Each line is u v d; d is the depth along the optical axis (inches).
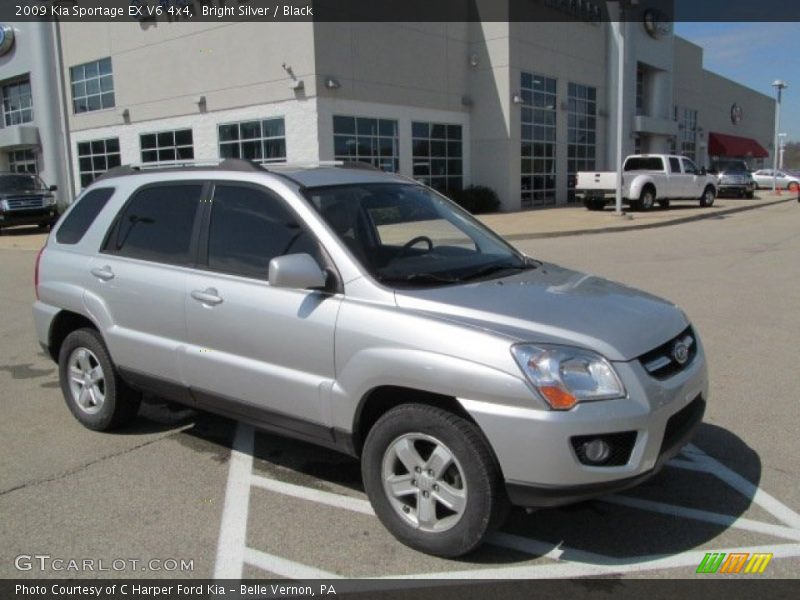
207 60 978.7
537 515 155.8
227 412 171.8
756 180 1813.5
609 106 1368.1
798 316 334.6
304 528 151.7
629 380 129.6
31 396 245.8
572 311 140.9
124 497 167.0
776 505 158.2
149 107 1075.9
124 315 189.6
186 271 175.9
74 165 1244.5
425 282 152.1
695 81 1908.2
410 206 180.4
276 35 888.3
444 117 1056.2
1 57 1379.2
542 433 123.6
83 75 1195.3
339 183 172.7
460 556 137.3
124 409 204.1
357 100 916.6
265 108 916.6
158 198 190.5
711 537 145.4
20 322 372.8
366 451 144.8
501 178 1096.8
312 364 150.5
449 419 132.6
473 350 129.1
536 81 1146.0
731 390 231.8
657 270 481.4
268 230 164.6
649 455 131.1
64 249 211.8
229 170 177.3
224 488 171.2
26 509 161.6
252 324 159.3
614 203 1106.7
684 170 1071.0
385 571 135.1
